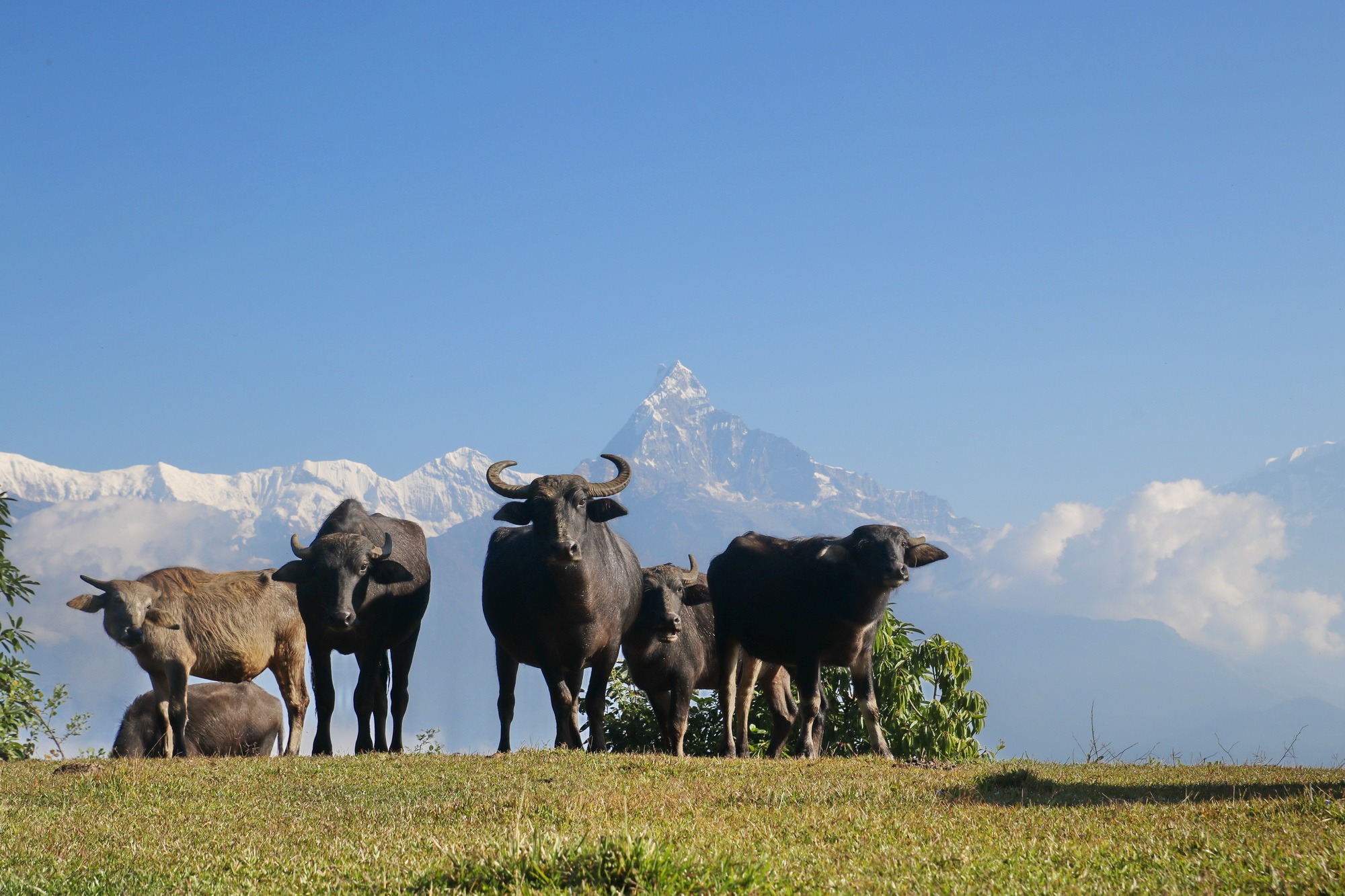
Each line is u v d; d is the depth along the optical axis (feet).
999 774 34.24
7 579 66.80
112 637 52.54
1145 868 18.85
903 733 64.64
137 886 21.33
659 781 35.73
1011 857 19.93
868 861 20.12
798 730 65.46
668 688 57.36
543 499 48.01
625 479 51.06
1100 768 39.91
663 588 54.29
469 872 19.43
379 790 34.45
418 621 55.26
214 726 62.49
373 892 19.43
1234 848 19.63
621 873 18.52
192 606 55.11
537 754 43.19
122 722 61.87
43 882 21.79
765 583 52.95
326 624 48.42
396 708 55.52
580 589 49.32
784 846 21.89
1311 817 22.29
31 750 65.36
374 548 50.01
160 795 34.50
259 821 29.17
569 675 51.78
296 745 58.90
